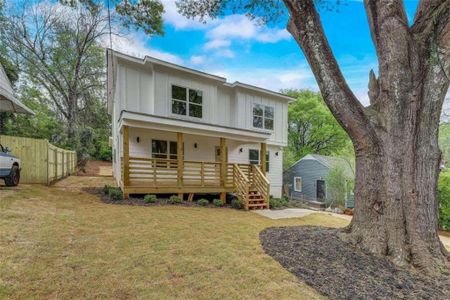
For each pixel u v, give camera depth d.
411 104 3.95
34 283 2.72
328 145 25.95
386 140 4.03
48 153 10.11
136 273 3.14
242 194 9.59
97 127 24.05
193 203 9.08
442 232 9.63
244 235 5.12
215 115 12.09
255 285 2.99
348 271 3.40
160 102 10.35
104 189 9.54
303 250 4.07
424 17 3.96
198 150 11.99
